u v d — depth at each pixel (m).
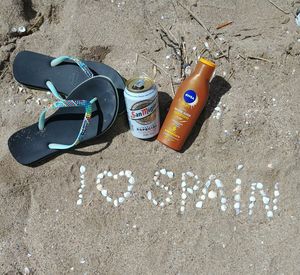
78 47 0.82
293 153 0.73
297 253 0.68
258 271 0.67
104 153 0.76
